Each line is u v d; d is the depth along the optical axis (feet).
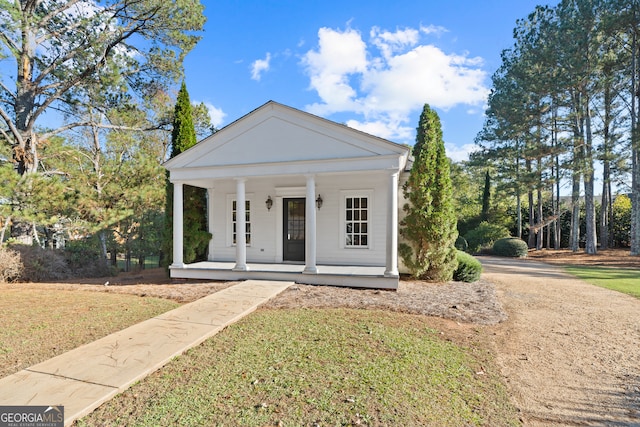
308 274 28.99
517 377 13.30
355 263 34.19
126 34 43.34
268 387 11.19
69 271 39.91
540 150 66.95
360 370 12.55
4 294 26.94
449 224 30.89
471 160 98.17
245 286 27.37
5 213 33.19
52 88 44.19
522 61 71.46
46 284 32.86
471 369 13.43
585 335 18.31
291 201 36.45
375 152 27.71
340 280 28.27
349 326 17.80
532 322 20.52
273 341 15.53
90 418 9.42
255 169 30.42
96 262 43.91
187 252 36.37
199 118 62.23
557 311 23.21
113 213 38.96
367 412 9.82
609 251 69.05
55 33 40.06
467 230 93.91
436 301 23.82
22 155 39.68
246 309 20.54
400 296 25.00
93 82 43.09
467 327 18.83
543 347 16.49
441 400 10.88
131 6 41.32
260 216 37.24
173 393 10.82
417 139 31.37
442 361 13.88
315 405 10.13
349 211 34.68
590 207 66.49
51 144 42.91
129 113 48.26
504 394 11.68
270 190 36.91
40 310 21.45
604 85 61.82
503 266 51.60
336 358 13.61
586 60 58.80
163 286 29.91
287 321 18.69
